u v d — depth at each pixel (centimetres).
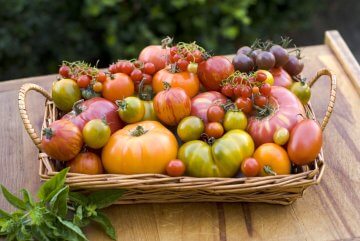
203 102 111
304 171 105
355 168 113
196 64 114
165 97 107
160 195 104
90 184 101
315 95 129
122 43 198
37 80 137
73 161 105
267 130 106
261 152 103
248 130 108
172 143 105
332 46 142
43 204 100
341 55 137
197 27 200
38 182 112
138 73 114
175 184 100
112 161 104
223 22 200
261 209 107
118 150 104
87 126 103
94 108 109
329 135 120
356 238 102
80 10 198
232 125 106
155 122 109
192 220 105
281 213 106
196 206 107
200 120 107
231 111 107
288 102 109
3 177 113
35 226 100
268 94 109
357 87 130
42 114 127
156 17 195
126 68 114
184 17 197
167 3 194
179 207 107
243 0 200
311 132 103
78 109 109
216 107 107
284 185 100
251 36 218
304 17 228
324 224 104
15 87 134
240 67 114
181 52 114
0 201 109
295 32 250
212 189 100
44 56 201
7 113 127
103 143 105
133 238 103
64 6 196
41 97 131
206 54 114
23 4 189
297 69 120
